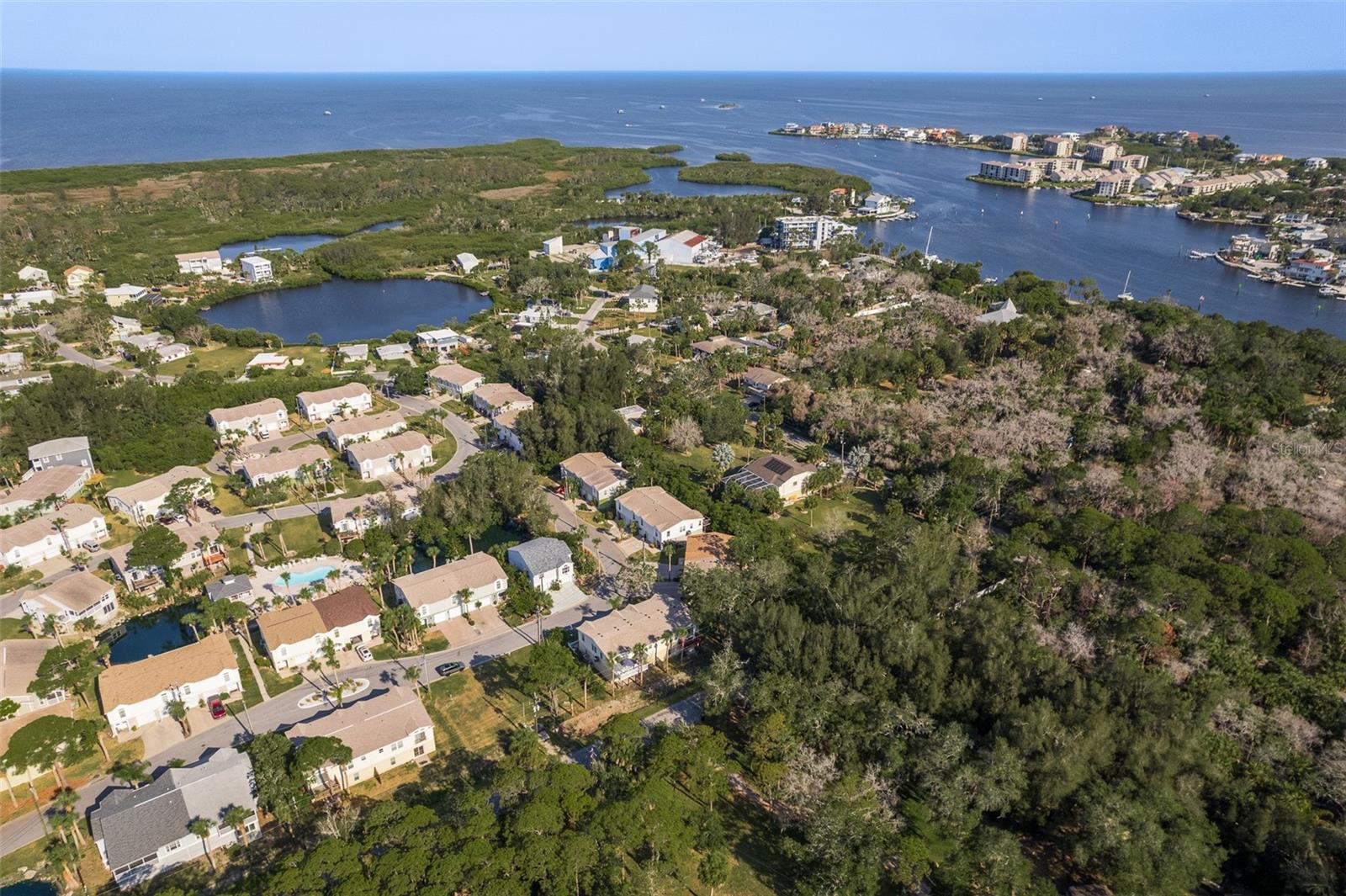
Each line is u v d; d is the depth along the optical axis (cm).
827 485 15100
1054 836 8206
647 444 16112
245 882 7381
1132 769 8075
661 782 8638
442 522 13325
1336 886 7044
